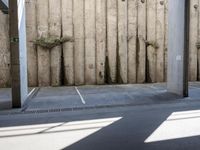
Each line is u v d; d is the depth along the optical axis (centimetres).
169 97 939
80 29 1392
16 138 479
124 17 1441
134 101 866
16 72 769
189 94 1006
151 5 1493
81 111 718
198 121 588
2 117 655
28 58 1331
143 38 1488
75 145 435
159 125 555
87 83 1412
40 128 544
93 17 1405
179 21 966
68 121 602
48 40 1338
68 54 1375
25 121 609
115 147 423
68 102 861
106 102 853
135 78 1487
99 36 1416
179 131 510
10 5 752
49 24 1356
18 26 760
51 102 866
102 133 501
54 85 1361
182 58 948
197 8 1558
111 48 1434
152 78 1507
